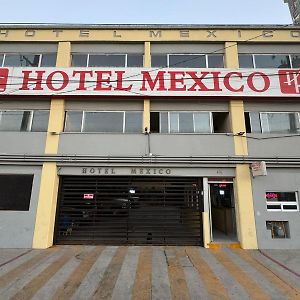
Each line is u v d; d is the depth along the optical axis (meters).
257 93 8.89
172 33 9.79
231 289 4.88
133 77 9.09
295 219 8.04
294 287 5.00
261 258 6.89
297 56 9.71
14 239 7.92
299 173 8.41
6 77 9.06
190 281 5.25
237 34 9.70
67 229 8.38
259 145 8.66
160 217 8.45
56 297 4.51
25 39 9.73
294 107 9.10
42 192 8.27
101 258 6.73
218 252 7.46
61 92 8.95
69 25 9.81
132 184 8.67
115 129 9.06
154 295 4.61
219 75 9.09
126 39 9.73
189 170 8.55
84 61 9.78
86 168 8.57
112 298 4.49
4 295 4.57
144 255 7.05
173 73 9.12
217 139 8.72
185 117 9.16
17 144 8.69
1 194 8.30
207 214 8.36
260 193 8.23
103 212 8.49
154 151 8.64
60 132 8.76
